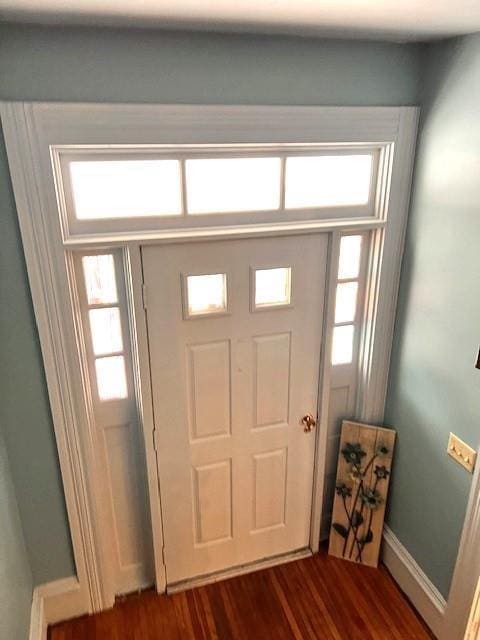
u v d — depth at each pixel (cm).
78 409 202
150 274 196
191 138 180
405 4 128
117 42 163
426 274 210
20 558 204
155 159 184
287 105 188
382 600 244
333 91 192
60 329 188
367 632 228
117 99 169
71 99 165
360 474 253
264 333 223
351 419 258
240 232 199
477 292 184
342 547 266
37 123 163
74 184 180
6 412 194
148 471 226
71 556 227
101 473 224
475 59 173
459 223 189
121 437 223
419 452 229
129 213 189
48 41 157
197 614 237
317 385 243
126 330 208
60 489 213
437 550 223
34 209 171
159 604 243
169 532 242
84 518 220
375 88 197
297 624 232
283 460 251
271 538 265
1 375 188
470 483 198
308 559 268
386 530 260
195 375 219
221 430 233
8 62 156
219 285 211
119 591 248
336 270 221
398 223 218
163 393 216
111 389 215
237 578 257
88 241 183
